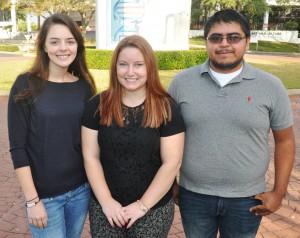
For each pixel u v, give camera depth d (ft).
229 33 7.04
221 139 7.29
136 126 6.91
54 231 7.75
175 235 11.87
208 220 7.91
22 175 7.14
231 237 7.91
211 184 7.58
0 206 13.74
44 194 7.52
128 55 6.78
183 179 8.02
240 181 7.45
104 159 7.22
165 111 6.97
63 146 7.46
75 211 8.00
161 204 7.30
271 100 7.23
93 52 53.57
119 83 7.07
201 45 107.14
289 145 7.57
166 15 59.26
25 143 7.24
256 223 7.83
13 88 7.16
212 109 7.23
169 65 54.80
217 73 7.39
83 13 103.24
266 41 121.29
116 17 57.26
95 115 7.18
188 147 7.60
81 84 7.91
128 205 7.11
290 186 15.78
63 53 7.38
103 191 7.19
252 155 7.39
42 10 95.96
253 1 106.42
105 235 7.42
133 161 7.01
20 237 11.62
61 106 7.37
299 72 53.72
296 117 29.04
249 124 7.16
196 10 127.24
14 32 154.61
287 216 13.00
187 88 7.52
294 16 135.54
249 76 7.20
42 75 7.36
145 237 7.28
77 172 7.78
